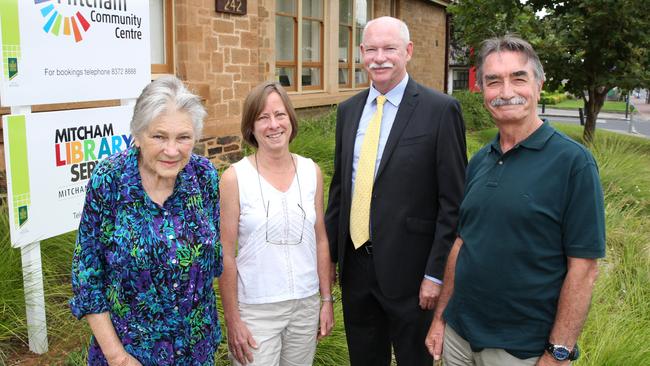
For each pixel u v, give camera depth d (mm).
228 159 6691
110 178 1854
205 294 2025
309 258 2537
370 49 2598
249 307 2461
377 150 2652
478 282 2094
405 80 2662
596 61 9531
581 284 1904
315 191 2588
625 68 9398
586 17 9281
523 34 9609
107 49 3504
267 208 2410
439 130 2535
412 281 2654
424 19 14289
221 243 2346
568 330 1938
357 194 2695
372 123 2680
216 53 6363
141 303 1884
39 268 3162
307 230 2512
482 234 2086
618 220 5805
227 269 2420
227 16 6480
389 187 2596
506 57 2025
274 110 2398
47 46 3066
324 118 8883
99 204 1846
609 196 6582
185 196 1946
